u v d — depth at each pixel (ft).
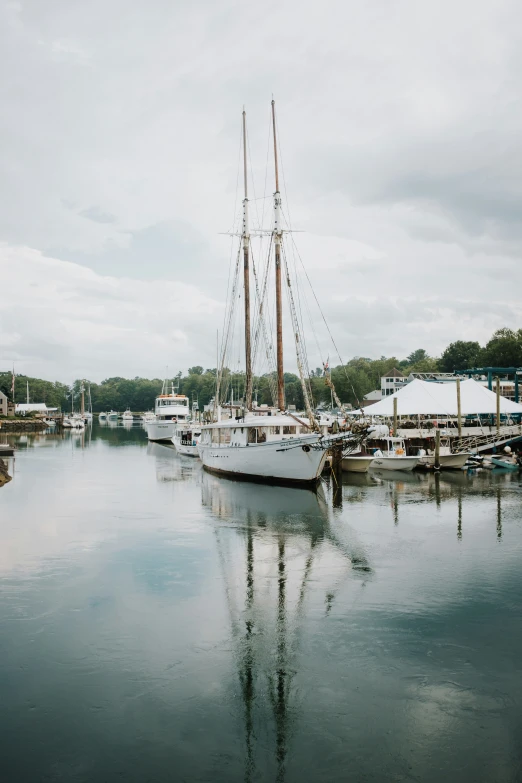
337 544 81.66
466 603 58.18
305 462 129.08
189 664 45.34
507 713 38.63
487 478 149.48
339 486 123.75
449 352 475.31
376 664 45.34
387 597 59.98
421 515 101.60
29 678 43.01
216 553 77.00
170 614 55.26
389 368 558.97
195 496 123.44
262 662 45.60
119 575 67.36
